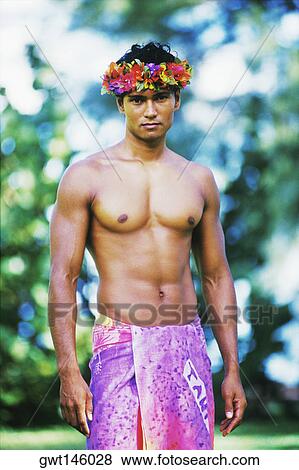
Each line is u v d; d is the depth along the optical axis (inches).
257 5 604.7
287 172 553.9
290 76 564.7
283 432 471.2
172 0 610.2
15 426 518.0
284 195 550.9
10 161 518.3
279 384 580.7
